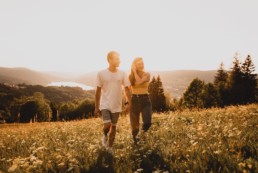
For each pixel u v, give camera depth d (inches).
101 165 183.9
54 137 323.9
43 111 3454.7
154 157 195.3
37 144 280.8
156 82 2876.5
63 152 222.7
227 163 158.1
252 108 391.5
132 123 265.3
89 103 3710.6
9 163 209.0
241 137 209.3
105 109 227.8
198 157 172.6
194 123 332.5
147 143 235.1
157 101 2864.2
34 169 185.5
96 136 303.3
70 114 3742.6
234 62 2618.1
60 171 182.4
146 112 262.7
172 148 205.8
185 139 231.0
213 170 154.7
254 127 244.1
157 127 328.5
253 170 145.6
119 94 231.9
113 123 232.1
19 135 386.0
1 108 3747.5
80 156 208.5
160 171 160.6
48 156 219.1
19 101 3786.9
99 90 233.9
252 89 2571.4
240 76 2578.7
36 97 3831.2
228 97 2549.2
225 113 369.4
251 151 176.2
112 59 227.9
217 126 255.1
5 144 306.2
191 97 2573.8
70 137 304.8
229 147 187.5
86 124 452.1
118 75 232.8
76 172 178.5
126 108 243.1
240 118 311.7
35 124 563.2
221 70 3184.1
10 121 3405.5
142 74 264.8
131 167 176.4
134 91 264.2
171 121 362.3
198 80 2625.5
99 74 231.5
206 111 447.5
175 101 3174.2
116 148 241.8
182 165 167.3
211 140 216.8
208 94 2480.3
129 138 272.4
